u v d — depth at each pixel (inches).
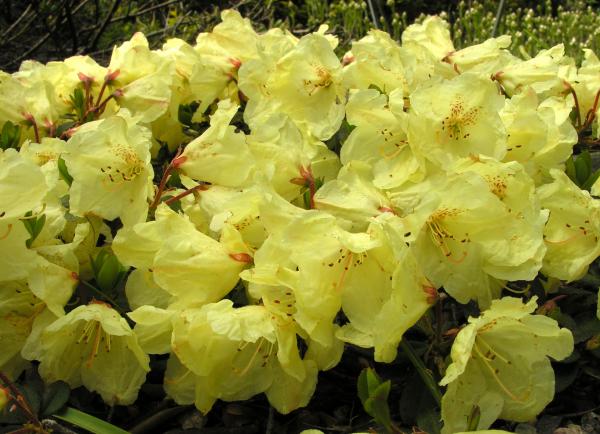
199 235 13.4
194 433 14.4
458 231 13.4
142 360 12.9
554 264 14.6
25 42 42.3
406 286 12.0
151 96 17.9
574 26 36.7
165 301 13.9
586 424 14.4
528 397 12.7
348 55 19.4
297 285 12.3
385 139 15.1
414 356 13.0
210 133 14.6
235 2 43.4
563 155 15.9
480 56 18.2
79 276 14.3
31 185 12.7
